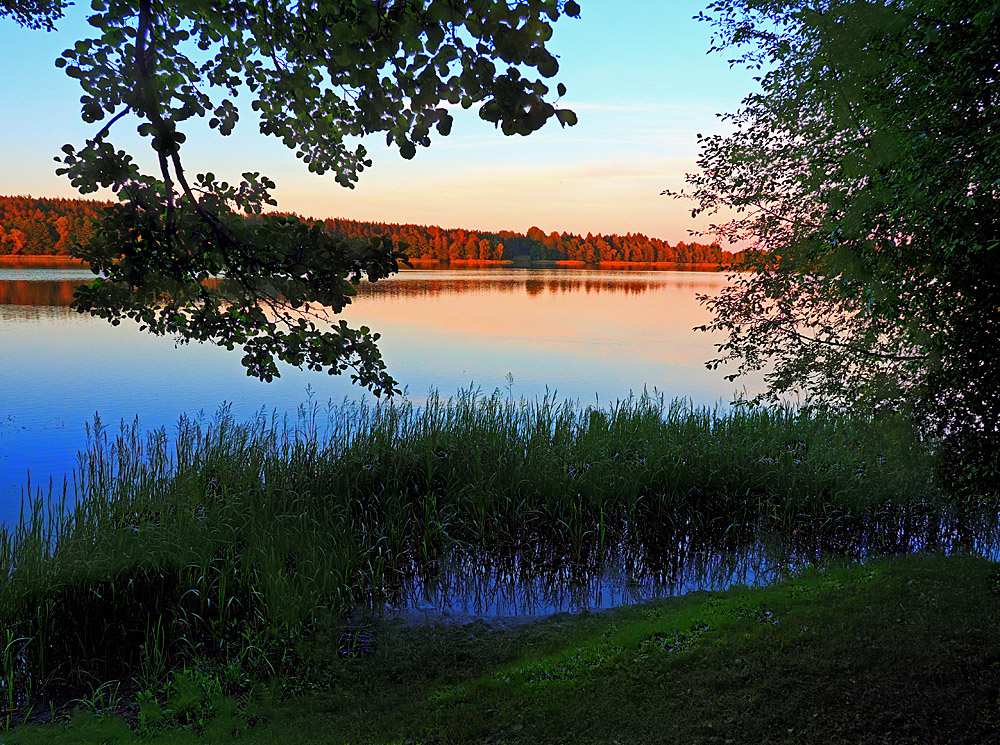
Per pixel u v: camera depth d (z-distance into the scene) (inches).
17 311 1496.1
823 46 250.4
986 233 189.5
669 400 699.4
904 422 238.7
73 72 126.6
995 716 172.6
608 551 353.1
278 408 637.9
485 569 334.6
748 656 212.2
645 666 214.4
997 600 234.8
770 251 297.0
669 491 386.0
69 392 709.3
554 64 100.3
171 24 136.7
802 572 308.8
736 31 300.2
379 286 2915.8
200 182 161.9
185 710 213.2
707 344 1199.6
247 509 331.0
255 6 136.1
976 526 348.8
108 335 1175.6
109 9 124.7
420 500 373.4
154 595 271.1
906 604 236.8
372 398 682.8
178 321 177.8
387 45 102.6
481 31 97.7
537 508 366.9
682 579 328.2
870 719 176.6
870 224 217.0
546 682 212.1
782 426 459.2
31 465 455.8
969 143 185.8
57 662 241.3
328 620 266.2
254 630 259.8
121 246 159.6
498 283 3280.0
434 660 243.9
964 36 192.2
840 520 361.4
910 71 213.0
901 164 205.3
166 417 600.4
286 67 152.6
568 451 422.9
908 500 358.9
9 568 265.3
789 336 283.3
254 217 169.0
